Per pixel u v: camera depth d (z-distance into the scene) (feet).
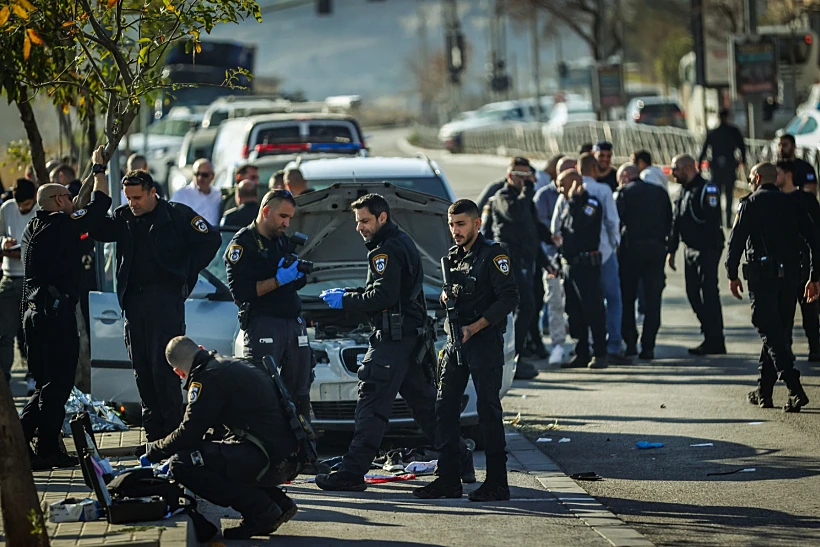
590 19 492.95
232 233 107.65
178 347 66.85
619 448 91.91
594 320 126.21
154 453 67.56
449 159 508.12
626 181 130.21
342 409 92.07
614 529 69.05
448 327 77.15
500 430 76.84
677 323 154.71
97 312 99.35
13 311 111.96
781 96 345.31
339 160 130.21
